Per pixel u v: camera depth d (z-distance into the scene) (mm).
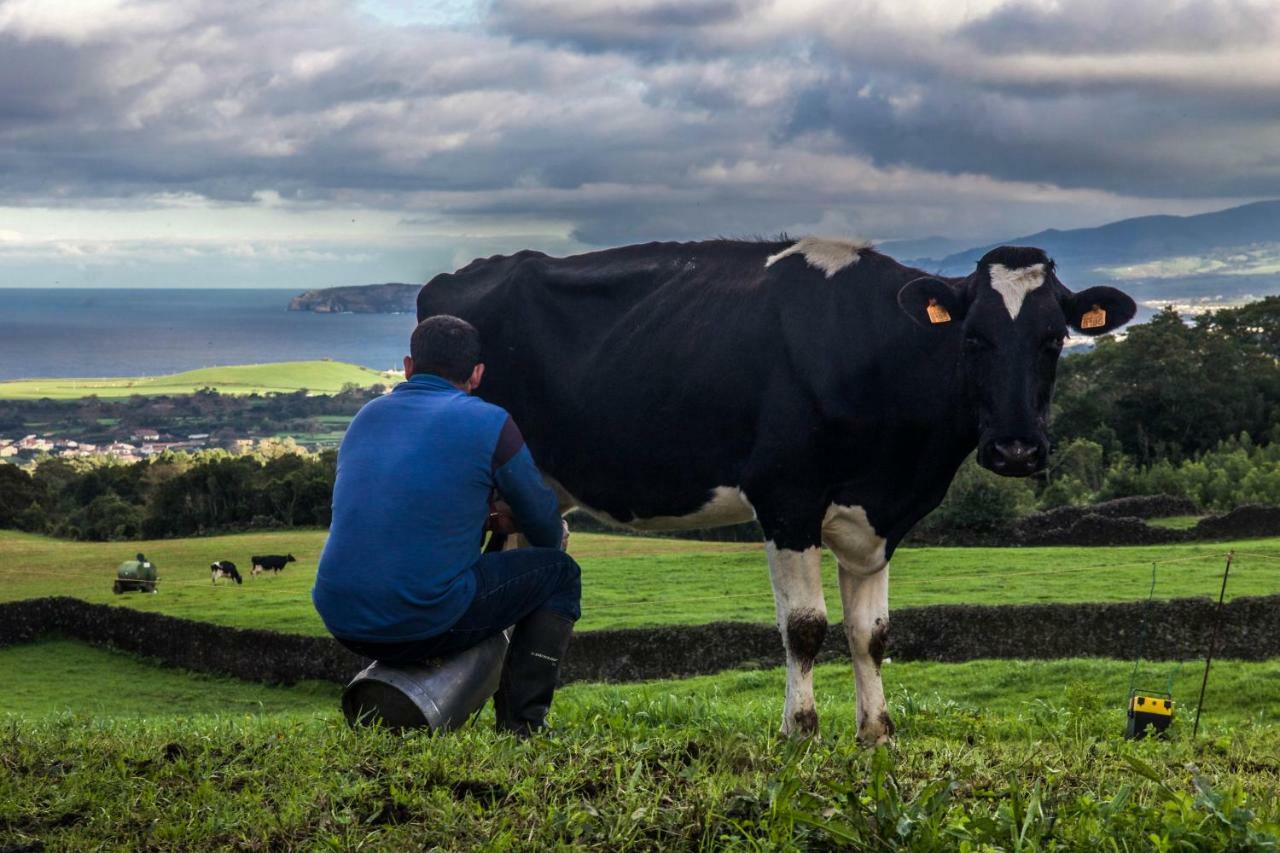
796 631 6758
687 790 4254
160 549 74500
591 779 4418
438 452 5160
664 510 7516
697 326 7293
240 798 4188
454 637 5184
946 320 6559
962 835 3688
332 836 3816
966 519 52000
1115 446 84812
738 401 7051
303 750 4730
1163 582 33938
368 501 5109
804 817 3730
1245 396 85562
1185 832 3707
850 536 6969
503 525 5805
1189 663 20250
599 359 7633
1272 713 16375
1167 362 85000
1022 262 6641
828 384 6801
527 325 7992
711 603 36062
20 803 4180
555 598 5523
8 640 40031
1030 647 27062
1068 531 50188
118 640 39219
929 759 5355
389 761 4535
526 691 5469
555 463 7938
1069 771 4980
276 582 53031
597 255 8078
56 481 107188
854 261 7098
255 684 34750
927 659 27484
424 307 8516
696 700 7707
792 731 6426
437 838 3824
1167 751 6449
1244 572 35500
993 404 6453
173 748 4875
